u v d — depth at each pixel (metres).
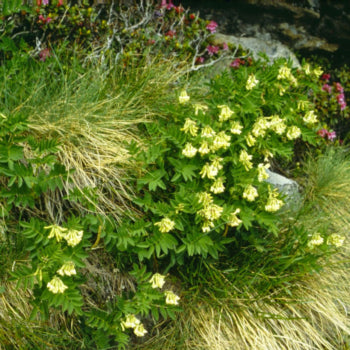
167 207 0.92
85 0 1.34
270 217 0.97
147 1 1.43
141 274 0.90
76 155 1.00
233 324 1.01
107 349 0.94
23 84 1.05
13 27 1.18
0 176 0.94
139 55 1.36
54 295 0.80
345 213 1.35
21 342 0.85
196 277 1.03
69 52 1.28
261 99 1.08
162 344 0.97
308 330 1.05
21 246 0.92
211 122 0.98
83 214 0.97
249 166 0.93
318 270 1.04
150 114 1.14
